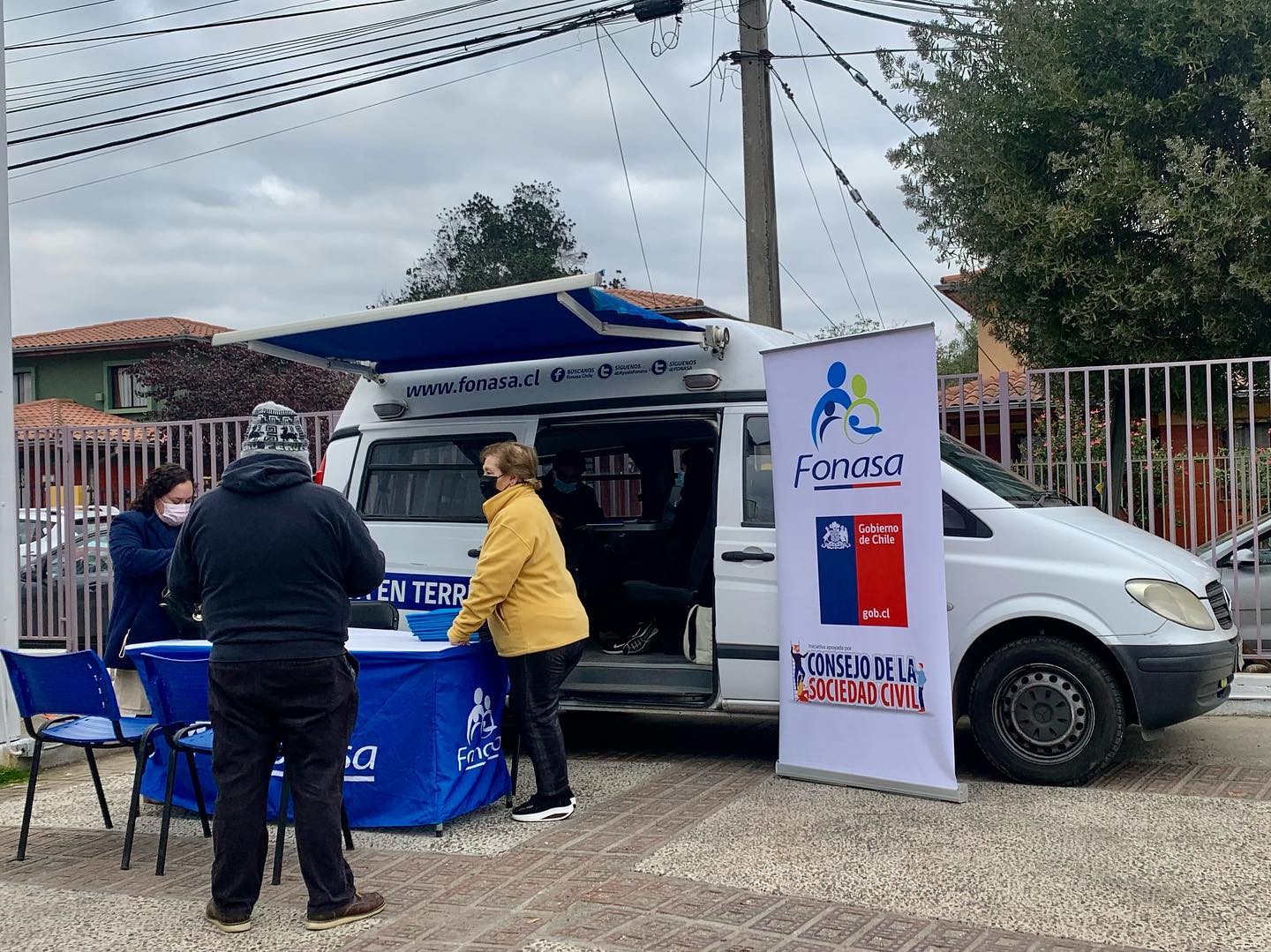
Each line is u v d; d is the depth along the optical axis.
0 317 7.96
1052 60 10.87
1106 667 6.03
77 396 36.56
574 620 5.79
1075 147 11.20
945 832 5.27
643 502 7.91
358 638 6.06
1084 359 11.21
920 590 5.92
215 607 4.49
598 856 5.13
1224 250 10.24
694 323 7.08
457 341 7.42
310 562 4.48
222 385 26.69
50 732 5.69
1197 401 10.45
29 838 5.97
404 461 8.02
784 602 6.46
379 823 5.65
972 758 6.84
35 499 11.08
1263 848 4.90
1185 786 6.00
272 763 4.62
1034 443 9.11
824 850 5.07
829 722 6.30
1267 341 10.59
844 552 6.21
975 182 11.47
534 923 4.35
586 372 7.50
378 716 5.66
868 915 4.29
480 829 5.66
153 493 6.86
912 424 5.94
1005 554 6.23
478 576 5.59
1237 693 7.96
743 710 6.80
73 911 4.78
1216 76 10.64
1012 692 6.16
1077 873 4.65
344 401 26.28
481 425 7.75
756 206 12.75
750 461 6.88
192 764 5.82
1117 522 6.82
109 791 7.05
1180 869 4.67
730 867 4.88
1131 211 10.84
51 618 11.00
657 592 7.44
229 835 4.46
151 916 4.69
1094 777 6.12
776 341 7.23
